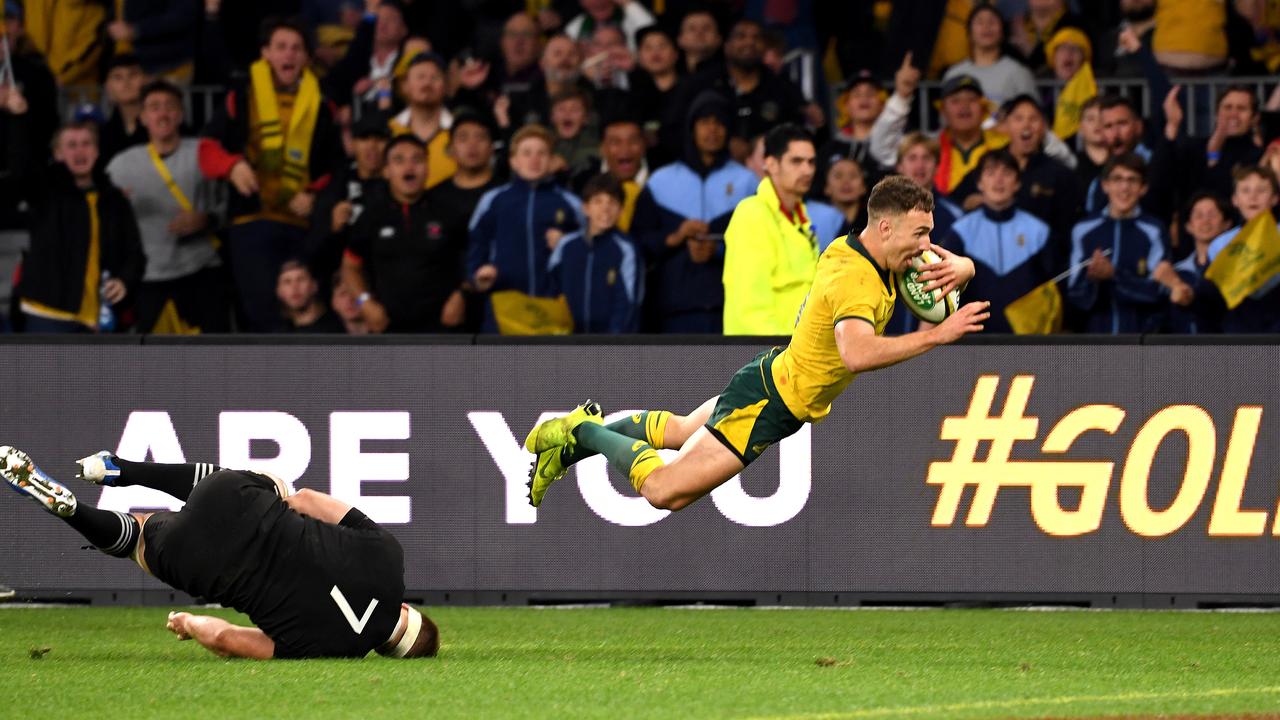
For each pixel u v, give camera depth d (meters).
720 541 31.09
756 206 30.83
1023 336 30.80
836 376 21.81
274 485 22.23
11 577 31.55
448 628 28.05
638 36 44.16
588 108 42.88
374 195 41.22
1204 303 38.22
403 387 31.20
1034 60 45.91
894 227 21.12
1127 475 30.66
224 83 46.91
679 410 30.72
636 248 38.09
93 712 17.78
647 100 43.72
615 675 20.98
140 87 42.38
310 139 42.12
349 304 40.53
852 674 21.45
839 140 42.25
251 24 47.09
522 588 31.16
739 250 30.78
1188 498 30.58
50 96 45.34
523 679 20.42
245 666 21.27
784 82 42.91
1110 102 40.38
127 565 31.61
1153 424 30.59
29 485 20.83
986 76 43.53
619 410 30.84
